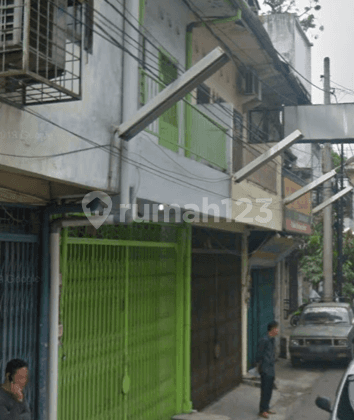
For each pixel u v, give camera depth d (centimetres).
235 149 1089
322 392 1261
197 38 1116
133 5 682
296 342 1539
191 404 1009
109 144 623
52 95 514
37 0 429
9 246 602
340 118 1641
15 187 584
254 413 1067
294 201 1524
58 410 668
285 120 1659
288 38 2298
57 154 527
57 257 648
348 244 2525
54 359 642
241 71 1411
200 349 1090
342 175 2048
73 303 704
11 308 600
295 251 2516
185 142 888
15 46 405
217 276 1206
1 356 583
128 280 837
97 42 604
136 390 855
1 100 449
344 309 1703
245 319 1380
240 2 1002
